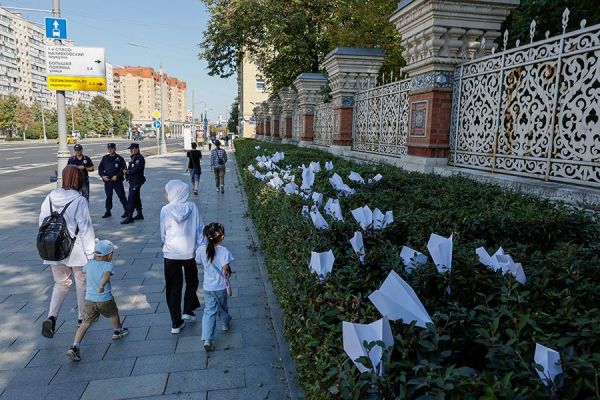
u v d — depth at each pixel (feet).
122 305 15.49
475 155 19.51
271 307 14.79
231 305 15.55
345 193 15.31
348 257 8.29
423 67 21.90
